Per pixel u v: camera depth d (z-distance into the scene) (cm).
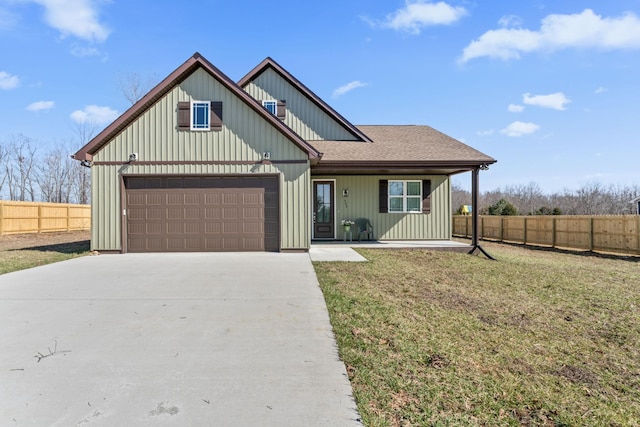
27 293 590
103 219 1042
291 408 265
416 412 270
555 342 426
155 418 249
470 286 687
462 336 432
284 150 1059
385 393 293
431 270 830
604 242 1309
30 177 3381
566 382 333
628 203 3125
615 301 598
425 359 363
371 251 1084
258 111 1044
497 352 391
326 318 472
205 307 516
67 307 513
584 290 670
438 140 1385
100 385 295
